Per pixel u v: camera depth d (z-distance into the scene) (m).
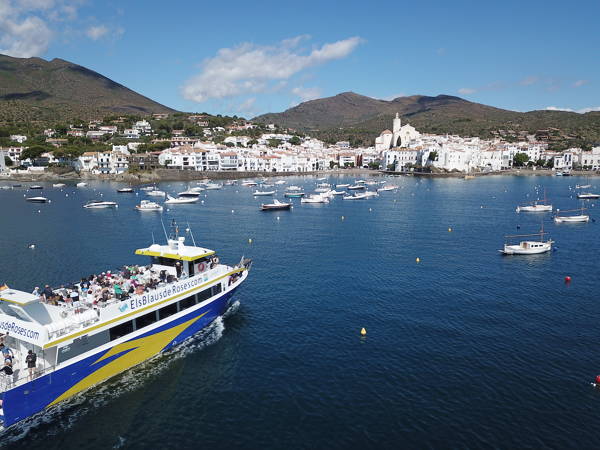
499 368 32.56
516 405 27.92
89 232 89.62
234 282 42.25
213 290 39.25
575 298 47.97
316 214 118.69
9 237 84.00
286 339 37.56
